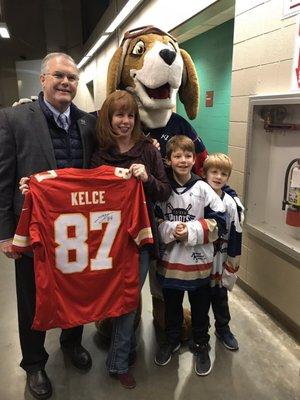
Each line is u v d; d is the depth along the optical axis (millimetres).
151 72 1789
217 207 1643
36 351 1624
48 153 1416
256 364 1805
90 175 1417
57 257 1429
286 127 2016
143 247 1579
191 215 1670
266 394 1620
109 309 1542
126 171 1449
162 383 1694
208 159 1759
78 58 10156
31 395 1629
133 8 4023
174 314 1820
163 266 1700
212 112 3553
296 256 1886
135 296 1558
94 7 7891
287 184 2055
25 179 1345
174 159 1634
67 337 1855
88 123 1593
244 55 2258
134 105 1530
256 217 2379
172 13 3283
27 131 1385
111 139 1522
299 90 1812
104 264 1500
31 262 1488
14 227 1479
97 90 8164
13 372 1778
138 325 2137
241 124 2355
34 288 1532
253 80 2191
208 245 1653
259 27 2080
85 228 1447
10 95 10469
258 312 2252
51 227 1397
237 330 2070
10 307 2352
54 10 9477
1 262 3074
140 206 1472
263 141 2236
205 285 1734
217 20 3006
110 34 5617
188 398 1606
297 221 2002
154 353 1902
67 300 1479
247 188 2303
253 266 2373
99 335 2068
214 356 1860
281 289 2100
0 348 1951
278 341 1977
